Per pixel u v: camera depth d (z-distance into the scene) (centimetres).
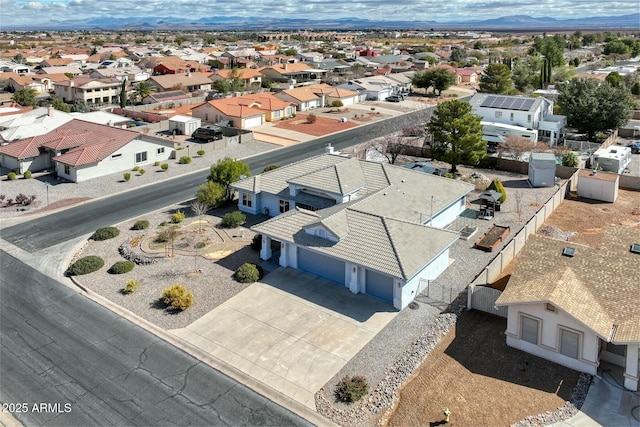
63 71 14162
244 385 2473
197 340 2816
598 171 5438
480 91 11338
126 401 2359
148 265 3672
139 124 8375
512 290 2708
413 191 4262
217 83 11838
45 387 2450
